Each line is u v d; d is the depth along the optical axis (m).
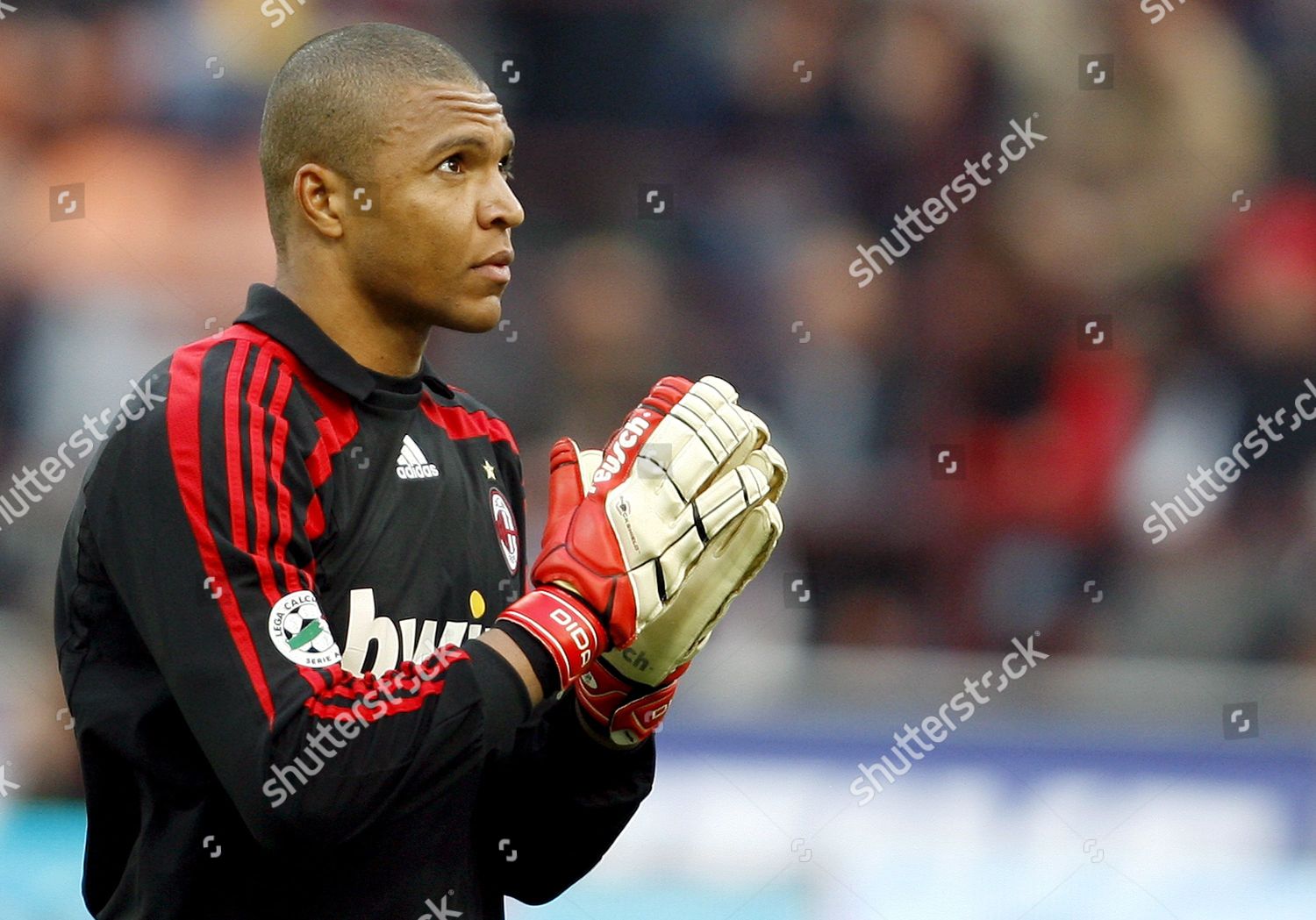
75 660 7.05
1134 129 24.91
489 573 7.59
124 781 7.15
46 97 24.23
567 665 6.80
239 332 7.04
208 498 6.48
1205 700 16.89
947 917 15.55
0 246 22.94
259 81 24.70
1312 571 20.92
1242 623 20.44
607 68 25.06
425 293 7.17
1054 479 21.91
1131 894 15.66
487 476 7.84
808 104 25.17
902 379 22.97
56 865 15.34
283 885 6.91
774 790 15.84
